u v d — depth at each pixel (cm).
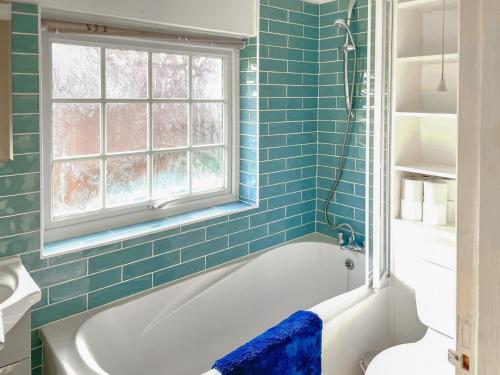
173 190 271
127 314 224
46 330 201
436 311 211
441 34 235
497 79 44
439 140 243
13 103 187
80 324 206
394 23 229
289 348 189
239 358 172
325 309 219
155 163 260
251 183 293
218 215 268
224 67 287
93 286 218
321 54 310
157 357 236
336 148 309
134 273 233
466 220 48
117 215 244
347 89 288
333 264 304
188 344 250
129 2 221
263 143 288
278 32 286
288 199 308
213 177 292
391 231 247
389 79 232
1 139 185
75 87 224
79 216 229
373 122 228
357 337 233
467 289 49
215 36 265
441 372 189
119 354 218
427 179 237
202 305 255
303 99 308
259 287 284
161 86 257
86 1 208
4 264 189
